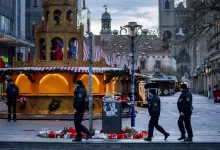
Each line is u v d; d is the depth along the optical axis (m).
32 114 28.06
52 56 29.56
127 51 104.19
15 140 15.76
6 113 28.72
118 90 43.59
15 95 24.16
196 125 22.86
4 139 16.11
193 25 37.44
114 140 15.91
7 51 58.00
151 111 15.80
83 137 16.56
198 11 36.84
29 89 29.06
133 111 20.75
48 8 29.41
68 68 26.92
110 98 18.56
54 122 23.91
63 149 15.12
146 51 125.19
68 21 29.69
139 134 16.72
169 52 126.19
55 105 28.23
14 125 22.12
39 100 28.45
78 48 29.48
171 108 40.25
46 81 28.48
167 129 20.89
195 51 110.69
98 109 29.09
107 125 16.97
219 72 58.81
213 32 64.75
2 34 48.81
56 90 28.45
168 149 15.11
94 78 29.22
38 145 15.37
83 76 28.69
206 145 15.32
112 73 27.92
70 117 26.11
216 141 15.66
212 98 66.06
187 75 137.12
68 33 28.83
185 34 40.16
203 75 82.75
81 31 29.55
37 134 17.70
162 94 91.31
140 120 26.19
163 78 91.25
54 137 16.70
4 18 56.72
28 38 72.81
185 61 164.00
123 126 22.05
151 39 129.50
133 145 15.20
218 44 61.41
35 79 28.44
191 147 15.25
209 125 22.89
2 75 29.67
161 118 28.02
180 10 40.69
